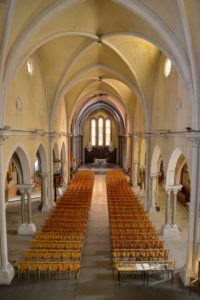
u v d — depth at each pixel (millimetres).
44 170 17156
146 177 17422
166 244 12016
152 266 8461
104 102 38938
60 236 10812
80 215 13555
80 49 14273
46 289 8344
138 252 9375
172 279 8578
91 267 9727
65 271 9414
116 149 44281
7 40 7488
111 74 19703
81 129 42250
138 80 15539
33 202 19594
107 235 13031
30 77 13320
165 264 8656
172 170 12594
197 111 7930
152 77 15359
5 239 8914
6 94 8469
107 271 9445
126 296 8000
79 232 11430
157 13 8062
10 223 14930
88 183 23609
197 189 8273
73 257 9227
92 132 44312
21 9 7715
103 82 24922
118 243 10148
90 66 17250
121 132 38812
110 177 27031
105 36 12633
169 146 12234
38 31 9102
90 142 44219
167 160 12594
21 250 11289
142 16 8422
